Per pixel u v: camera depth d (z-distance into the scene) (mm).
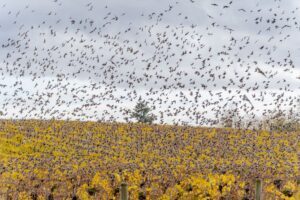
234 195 26500
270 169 40031
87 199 27188
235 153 57406
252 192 26594
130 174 33094
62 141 62844
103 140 65438
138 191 27344
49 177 34375
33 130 67938
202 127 77000
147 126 77625
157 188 28234
